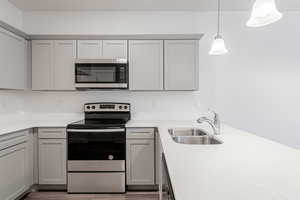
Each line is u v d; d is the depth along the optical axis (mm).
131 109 3271
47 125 2678
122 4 3008
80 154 2639
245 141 1660
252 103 3266
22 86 2838
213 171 972
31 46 2934
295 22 3227
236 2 2951
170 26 3256
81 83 2881
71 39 2938
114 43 2947
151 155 2695
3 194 2098
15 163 2299
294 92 3248
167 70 2971
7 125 2627
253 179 880
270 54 3244
